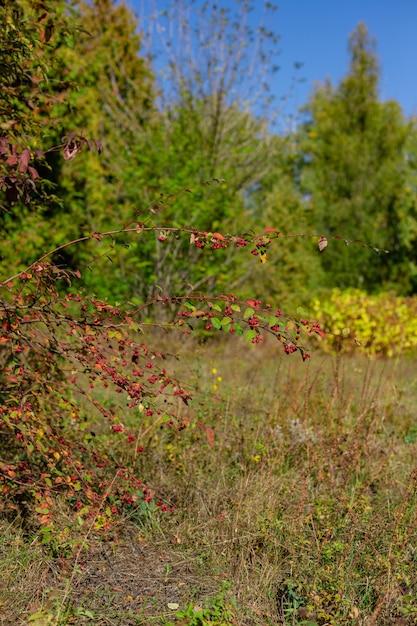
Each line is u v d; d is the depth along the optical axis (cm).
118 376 302
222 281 957
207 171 968
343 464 431
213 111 1061
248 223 1036
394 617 282
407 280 1958
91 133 782
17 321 310
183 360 657
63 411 438
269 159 1160
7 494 345
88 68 869
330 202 2177
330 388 605
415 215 1945
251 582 309
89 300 314
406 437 529
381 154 2320
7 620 265
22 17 367
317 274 1318
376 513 372
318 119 2473
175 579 309
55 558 314
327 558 314
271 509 360
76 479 347
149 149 988
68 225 778
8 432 362
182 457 425
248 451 446
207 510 369
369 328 1029
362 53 2417
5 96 349
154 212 317
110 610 281
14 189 319
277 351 883
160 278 929
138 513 361
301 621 275
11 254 577
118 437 448
